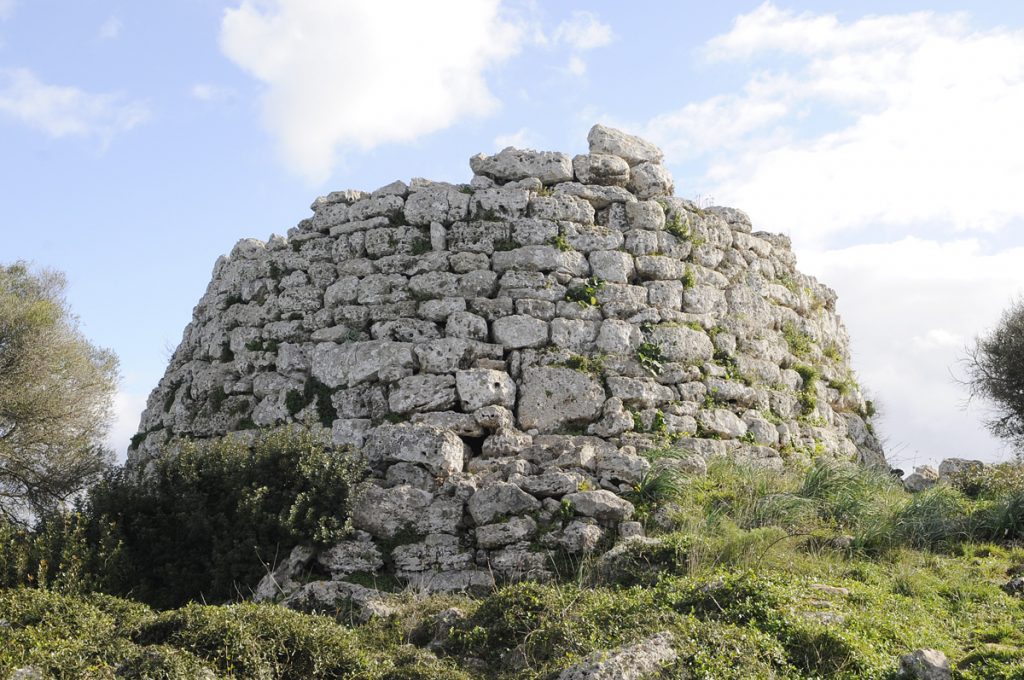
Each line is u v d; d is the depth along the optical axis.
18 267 22.45
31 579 11.30
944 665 7.91
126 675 7.58
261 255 17.19
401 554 11.36
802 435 16.02
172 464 12.81
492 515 11.50
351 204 16.61
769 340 16.53
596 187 16.19
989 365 21.25
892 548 11.43
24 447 20.17
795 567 10.47
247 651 8.11
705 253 16.34
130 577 11.63
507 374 14.32
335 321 15.39
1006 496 12.77
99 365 22.06
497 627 8.99
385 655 8.77
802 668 8.10
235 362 15.89
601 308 15.09
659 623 8.62
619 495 12.13
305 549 11.43
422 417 13.80
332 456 12.07
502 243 15.45
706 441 14.23
